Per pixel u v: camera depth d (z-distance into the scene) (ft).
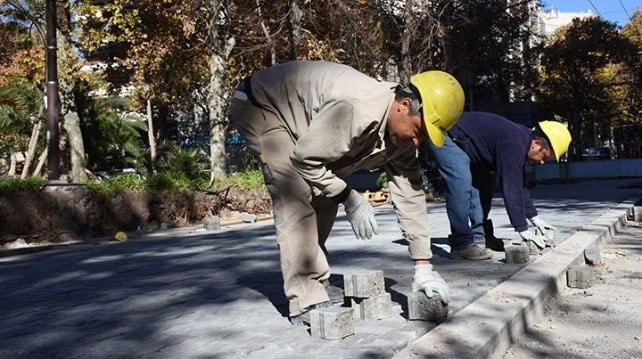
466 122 20.15
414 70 63.05
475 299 14.62
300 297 12.50
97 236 40.45
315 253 12.52
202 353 11.11
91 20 55.98
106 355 11.39
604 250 25.91
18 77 75.56
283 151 12.23
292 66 12.25
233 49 66.59
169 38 66.39
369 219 11.50
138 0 61.87
